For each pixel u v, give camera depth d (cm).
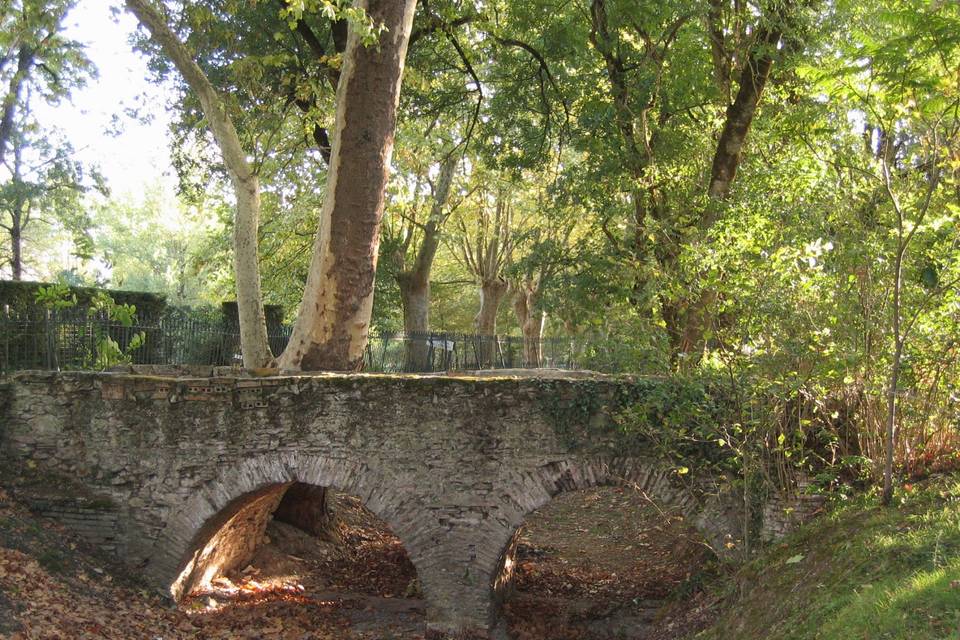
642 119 1875
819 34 1581
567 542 1958
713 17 1788
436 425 1254
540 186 2645
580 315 1912
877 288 998
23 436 1346
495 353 2311
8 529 1215
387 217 2800
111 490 1326
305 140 2055
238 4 1834
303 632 1277
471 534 1242
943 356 991
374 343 2123
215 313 2459
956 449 1012
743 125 1731
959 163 854
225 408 1305
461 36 2177
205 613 1312
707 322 1172
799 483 1107
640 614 1370
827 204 1070
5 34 1961
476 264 3853
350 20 1267
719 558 1157
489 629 1238
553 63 1972
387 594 1549
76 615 1085
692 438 1122
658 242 1639
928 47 848
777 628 804
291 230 2694
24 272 4312
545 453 1226
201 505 1305
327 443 1278
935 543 758
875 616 658
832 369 1015
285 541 1722
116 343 1580
